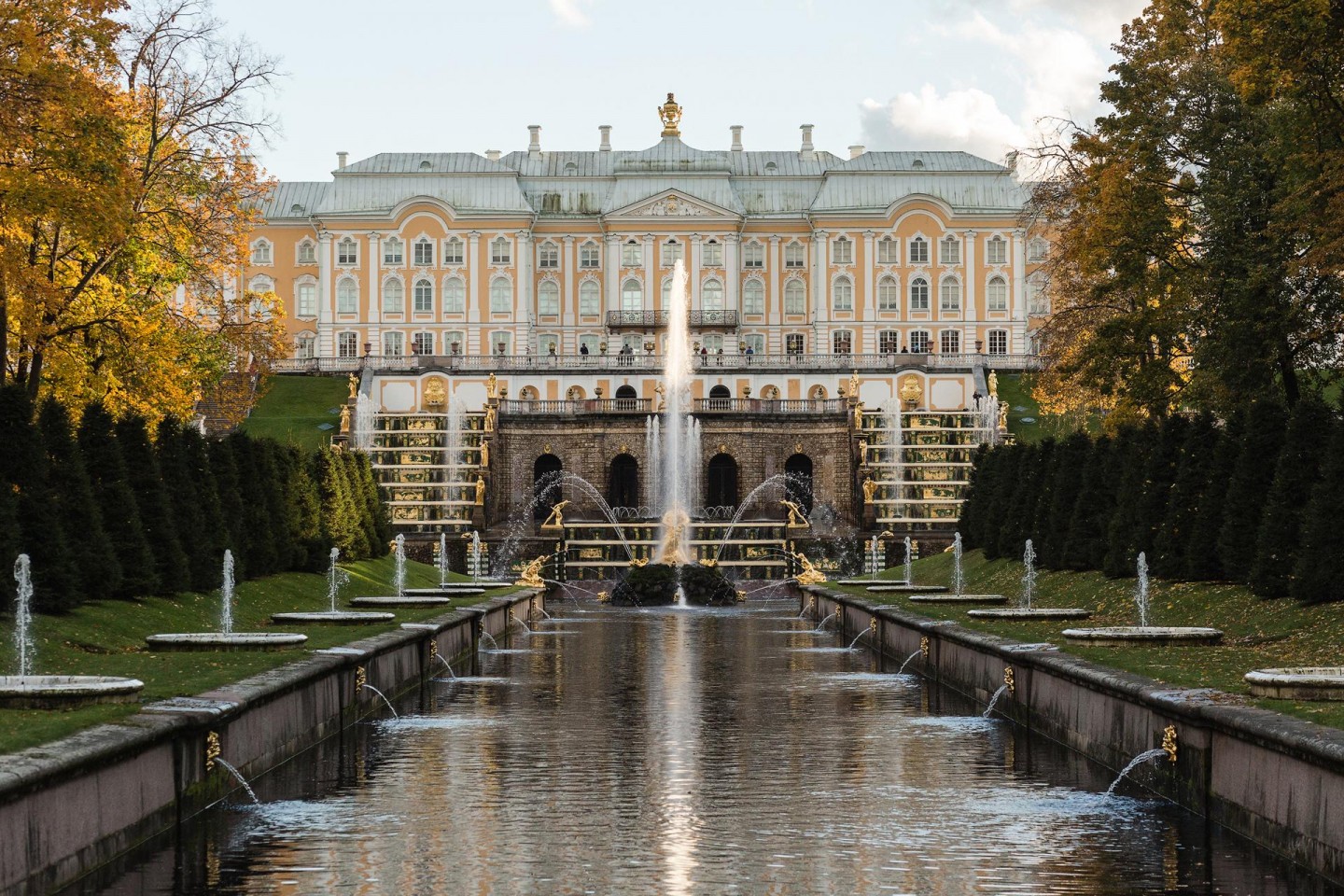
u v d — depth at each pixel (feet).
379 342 458.50
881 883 50.62
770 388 399.03
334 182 466.29
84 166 123.34
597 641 150.71
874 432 319.27
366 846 55.88
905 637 120.37
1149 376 172.45
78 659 80.02
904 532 278.67
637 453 322.14
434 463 310.86
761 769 71.97
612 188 470.39
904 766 72.54
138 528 112.98
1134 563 131.03
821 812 61.98
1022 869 52.34
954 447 312.71
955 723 87.51
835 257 460.14
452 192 463.83
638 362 401.90
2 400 97.40
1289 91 129.70
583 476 323.37
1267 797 53.16
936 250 459.32
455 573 230.89
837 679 112.57
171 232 160.76
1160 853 54.29
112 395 153.17
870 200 465.06
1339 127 132.05
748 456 324.19
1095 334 181.88
